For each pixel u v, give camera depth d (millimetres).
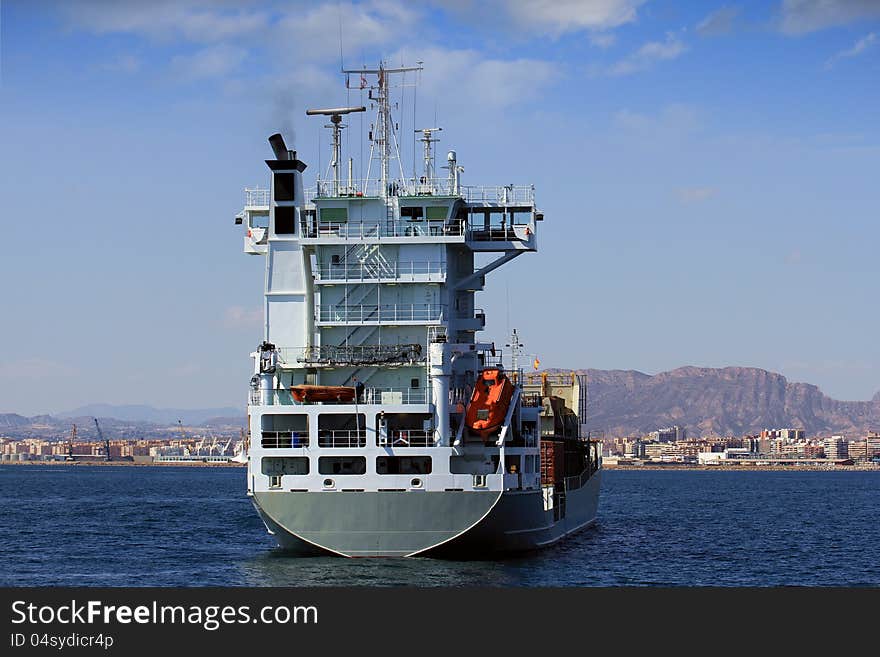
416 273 65188
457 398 64438
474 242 69312
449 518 59156
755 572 69562
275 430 61375
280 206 65312
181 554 74938
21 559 72438
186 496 174625
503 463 61188
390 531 59500
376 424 59750
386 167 68312
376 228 65625
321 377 64188
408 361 63094
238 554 74875
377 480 59062
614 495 190125
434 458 59562
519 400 66188
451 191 67938
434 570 58562
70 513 123000
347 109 68438
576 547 77438
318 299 65250
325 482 59188
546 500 70812
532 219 69500
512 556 66312
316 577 56469
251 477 60938
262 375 61906
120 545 82125
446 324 64812
